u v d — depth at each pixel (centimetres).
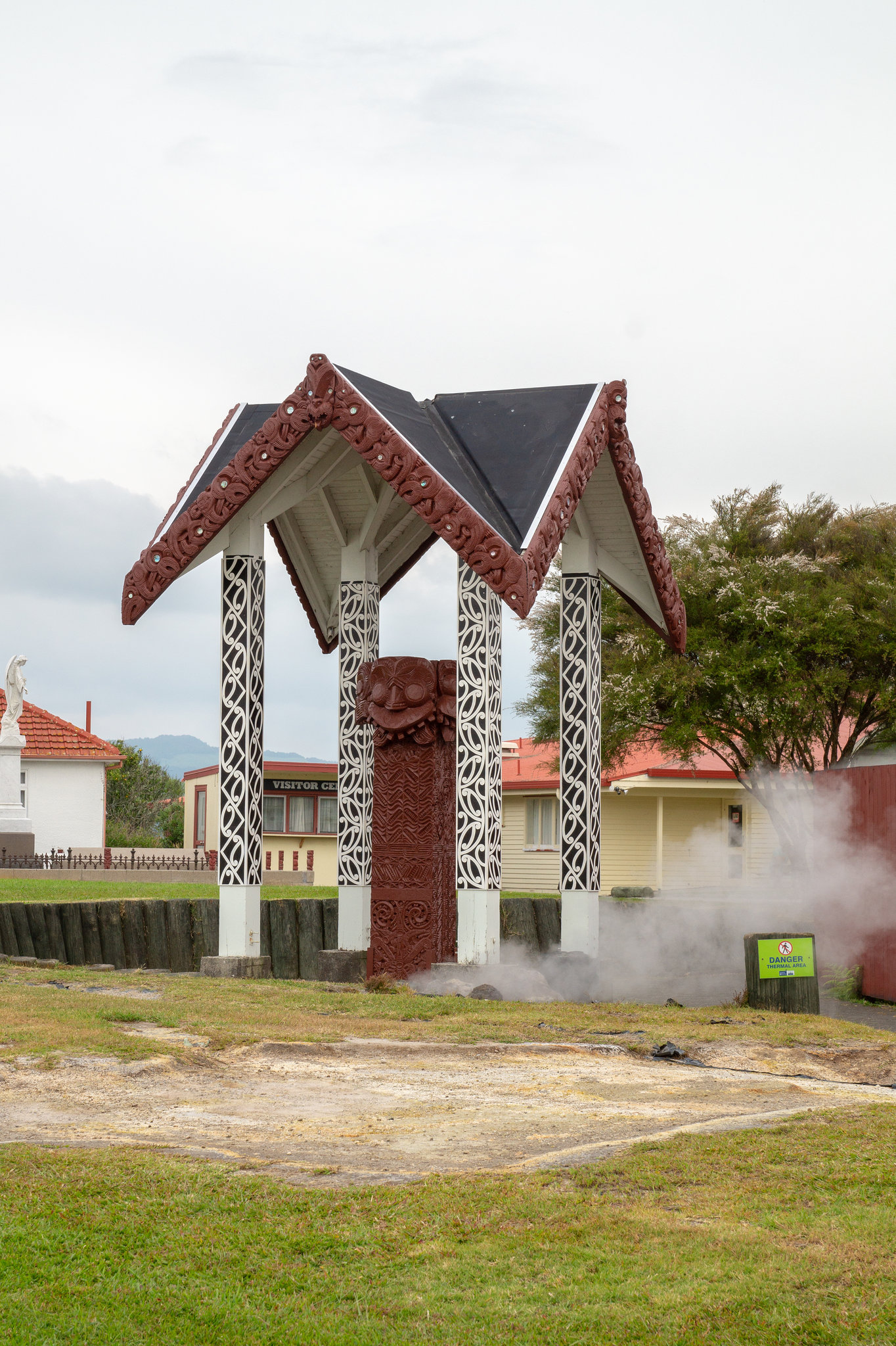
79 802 4431
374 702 1519
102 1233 539
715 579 2338
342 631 1744
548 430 1474
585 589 1633
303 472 1523
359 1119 752
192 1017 1060
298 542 1825
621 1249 523
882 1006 1555
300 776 3928
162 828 6319
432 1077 888
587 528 1639
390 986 1371
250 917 1483
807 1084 880
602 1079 892
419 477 1315
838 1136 689
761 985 1257
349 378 1424
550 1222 552
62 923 1695
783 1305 468
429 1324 460
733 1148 661
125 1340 449
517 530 1335
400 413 1447
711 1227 543
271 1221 555
